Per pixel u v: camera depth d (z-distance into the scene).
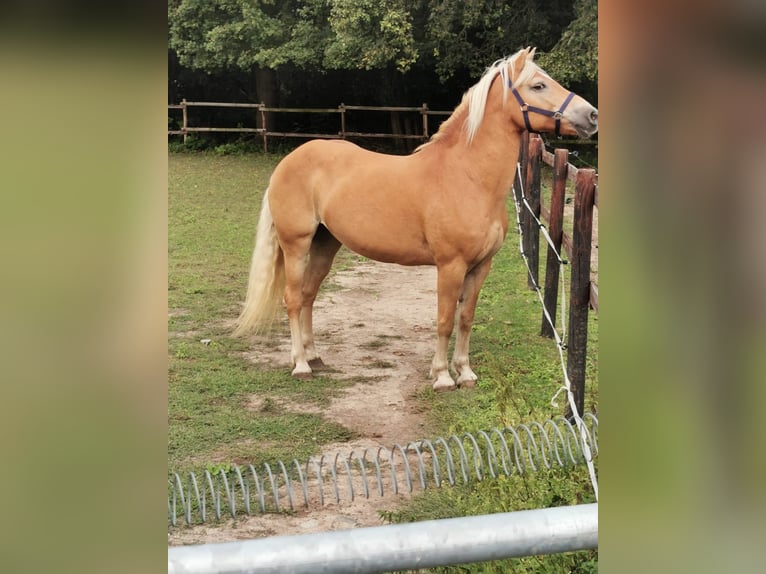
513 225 9.04
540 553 0.64
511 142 4.18
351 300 6.64
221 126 17.06
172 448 3.66
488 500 2.68
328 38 15.02
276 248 4.76
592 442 2.79
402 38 14.26
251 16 15.16
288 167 4.57
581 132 4.07
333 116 17.20
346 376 4.74
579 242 3.59
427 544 0.62
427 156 4.31
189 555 0.58
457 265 4.26
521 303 6.20
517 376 4.37
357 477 3.34
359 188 4.38
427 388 4.46
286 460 3.54
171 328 5.67
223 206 10.59
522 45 14.61
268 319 5.40
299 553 0.60
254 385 4.57
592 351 4.86
